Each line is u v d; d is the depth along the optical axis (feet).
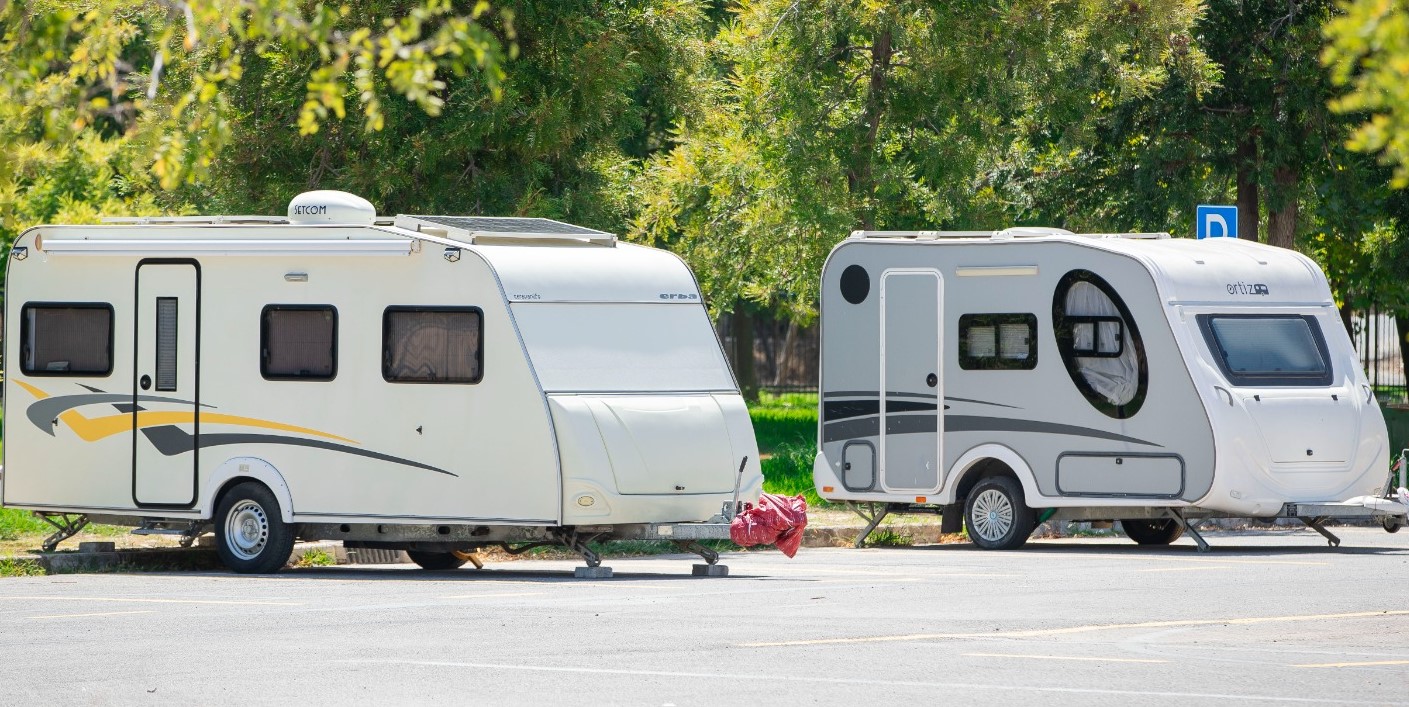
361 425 148.77
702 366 151.64
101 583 141.38
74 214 256.11
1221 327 169.99
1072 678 88.69
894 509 184.85
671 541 150.92
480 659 95.20
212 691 85.20
